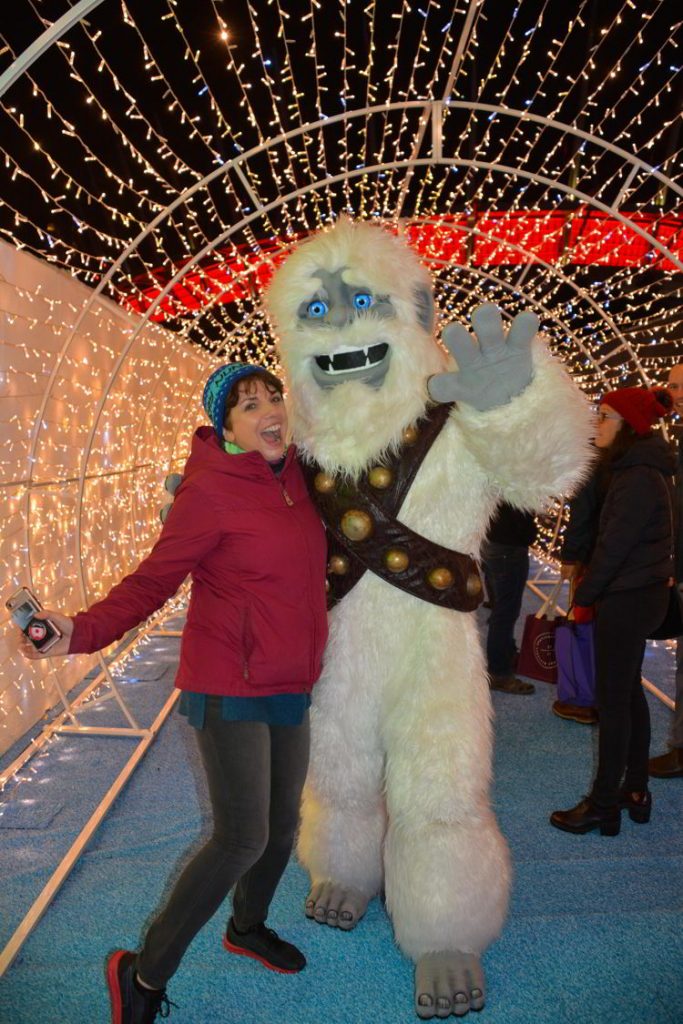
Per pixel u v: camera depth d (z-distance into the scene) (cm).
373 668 215
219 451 185
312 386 219
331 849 236
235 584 180
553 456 196
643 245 669
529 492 204
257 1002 208
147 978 183
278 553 180
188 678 181
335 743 220
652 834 296
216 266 588
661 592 277
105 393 347
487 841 211
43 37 176
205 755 183
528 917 241
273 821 200
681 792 330
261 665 177
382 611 214
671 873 268
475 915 206
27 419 394
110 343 535
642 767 302
